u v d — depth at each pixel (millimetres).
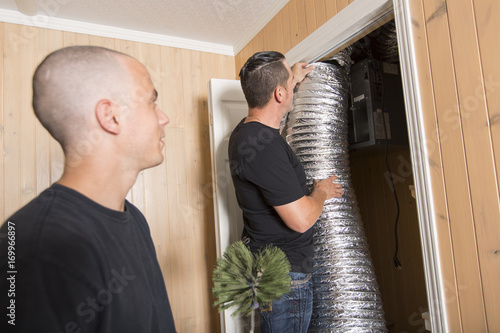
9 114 1880
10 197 1840
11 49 1916
